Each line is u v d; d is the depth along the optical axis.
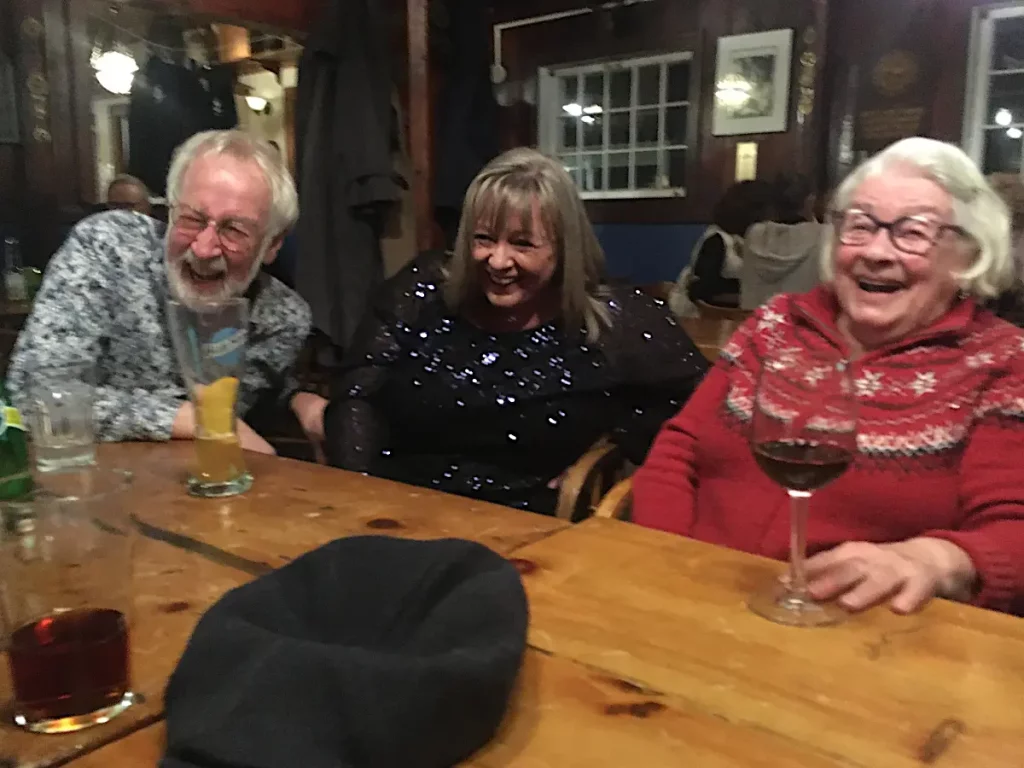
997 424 1.17
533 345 1.70
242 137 1.75
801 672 0.72
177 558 0.96
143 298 1.71
